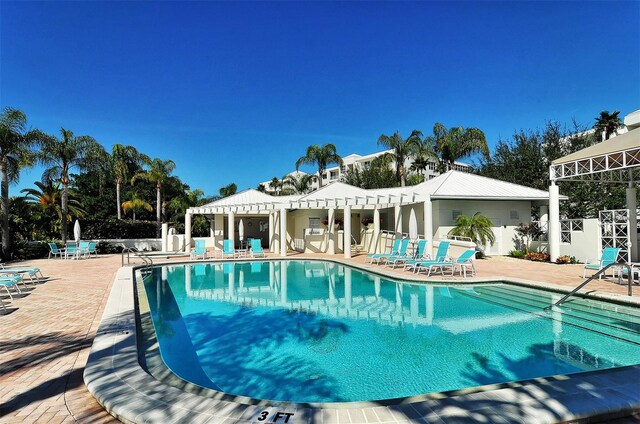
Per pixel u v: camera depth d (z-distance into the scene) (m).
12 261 20.73
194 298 10.86
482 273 13.04
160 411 3.11
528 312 8.41
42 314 7.49
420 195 17.39
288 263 19.52
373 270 14.73
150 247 30.75
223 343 6.55
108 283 11.91
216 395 3.80
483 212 21.00
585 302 8.98
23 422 3.18
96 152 26.50
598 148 14.00
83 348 5.28
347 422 2.91
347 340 6.64
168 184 44.78
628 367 4.05
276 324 7.82
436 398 3.41
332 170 61.12
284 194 44.44
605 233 15.24
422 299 10.12
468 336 6.77
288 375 5.15
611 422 3.05
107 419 3.21
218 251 25.97
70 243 25.00
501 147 31.34
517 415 2.95
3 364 4.63
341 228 26.42
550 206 15.85
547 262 16.31
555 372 5.10
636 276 11.18
